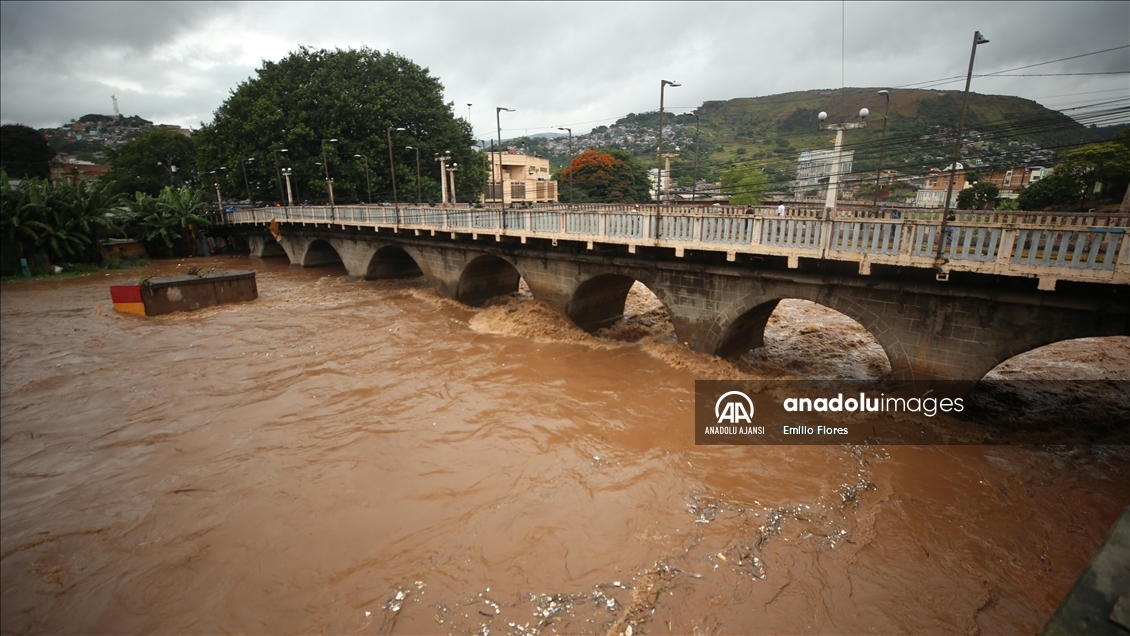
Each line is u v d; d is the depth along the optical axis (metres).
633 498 11.27
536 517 10.79
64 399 16.95
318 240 40.03
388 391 16.89
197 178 65.62
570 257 20.97
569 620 8.52
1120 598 2.10
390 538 10.40
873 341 21.17
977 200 25.75
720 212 18.67
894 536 10.13
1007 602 8.75
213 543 10.51
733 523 10.50
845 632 8.27
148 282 26.67
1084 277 10.19
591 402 15.68
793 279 14.97
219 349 21.47
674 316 18.22
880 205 22.81
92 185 44.38
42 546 10.63
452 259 27.58
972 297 12.36
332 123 44.94
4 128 68.94
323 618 8.78
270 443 13.92
